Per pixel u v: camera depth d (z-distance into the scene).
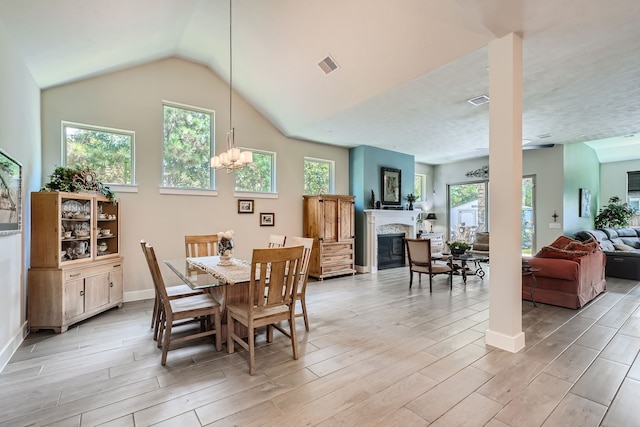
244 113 5.61
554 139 6.39
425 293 4.94
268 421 1.84
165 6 3.48
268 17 3.70
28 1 2.45
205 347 2.90
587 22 2.50
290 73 4.43
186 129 5.06
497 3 2.38
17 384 2.25
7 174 2.60
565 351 2.77
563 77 3.47
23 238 3.12
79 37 3.20
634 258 5.82
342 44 3.60
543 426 1.78
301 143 6.40
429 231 9.02
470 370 2.43
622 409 1.94
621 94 3.96
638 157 8.20
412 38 3.14
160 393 2.13
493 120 2.79
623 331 3.25
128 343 2.97
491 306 2.90
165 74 4.80
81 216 3.61
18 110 2.99
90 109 4.21
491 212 2.85
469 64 3.24
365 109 4.60
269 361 2.61
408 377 2.33
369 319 3.67
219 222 5.26
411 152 7.65
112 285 3.92
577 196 7.46
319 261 5.95
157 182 4.68
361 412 1.92
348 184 7.21
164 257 4.72
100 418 1.87
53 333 3.22
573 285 4.00
